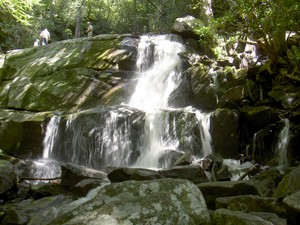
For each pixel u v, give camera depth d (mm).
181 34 12641
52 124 9430
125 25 22625
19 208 5730
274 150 7527
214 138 8211
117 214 2980
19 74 12523
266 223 3111
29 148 9414
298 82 8328
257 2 7605
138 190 3373
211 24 9641
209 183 5102
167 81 10672
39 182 8133
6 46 17422
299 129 7035
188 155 7352
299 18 7414
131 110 9344
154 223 2912
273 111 7758
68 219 3193
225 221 3211
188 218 3031
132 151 8727
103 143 8945
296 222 3477
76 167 6879
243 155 7934
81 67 11797
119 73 11523
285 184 4527
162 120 8703
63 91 11031
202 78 9477
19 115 10422
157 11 17375
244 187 4840
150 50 12164
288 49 8500
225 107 8648
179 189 3328
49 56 12703
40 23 19953
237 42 10523
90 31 19547
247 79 8914
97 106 10508
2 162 6996
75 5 22953
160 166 8070
